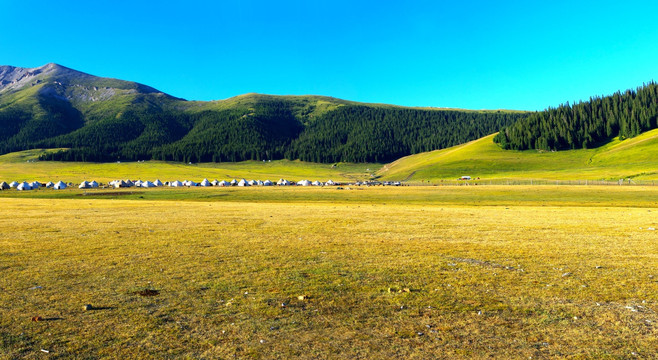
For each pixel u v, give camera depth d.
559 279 15.09
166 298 13.12
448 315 11.38
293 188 135.25
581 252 20.28
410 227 32.03
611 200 69.56
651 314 11.20
